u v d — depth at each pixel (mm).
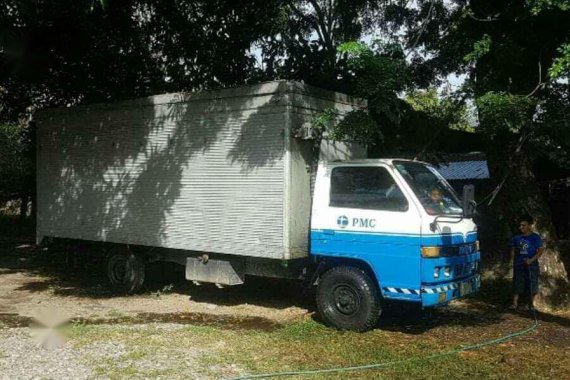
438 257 6930
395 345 6793
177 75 13164
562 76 7531
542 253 9016
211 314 8688
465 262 7453
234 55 12836
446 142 12133
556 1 7301
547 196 15203
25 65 12312
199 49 12836
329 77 12602
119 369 5605
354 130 7906
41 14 11109
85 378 5332
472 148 12703
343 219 7430
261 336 7113
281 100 7930
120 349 6336
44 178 11164
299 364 5961
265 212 8070
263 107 8125
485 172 14477
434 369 5840
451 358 6238
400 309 8773
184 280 11305
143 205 9594
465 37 9391
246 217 8289
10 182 16984
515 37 8750
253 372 5652
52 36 11906
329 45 13922
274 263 8469
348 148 8906
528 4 7496
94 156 10328
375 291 7266
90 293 10320
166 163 9289
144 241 9547
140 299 9812
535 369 5883
